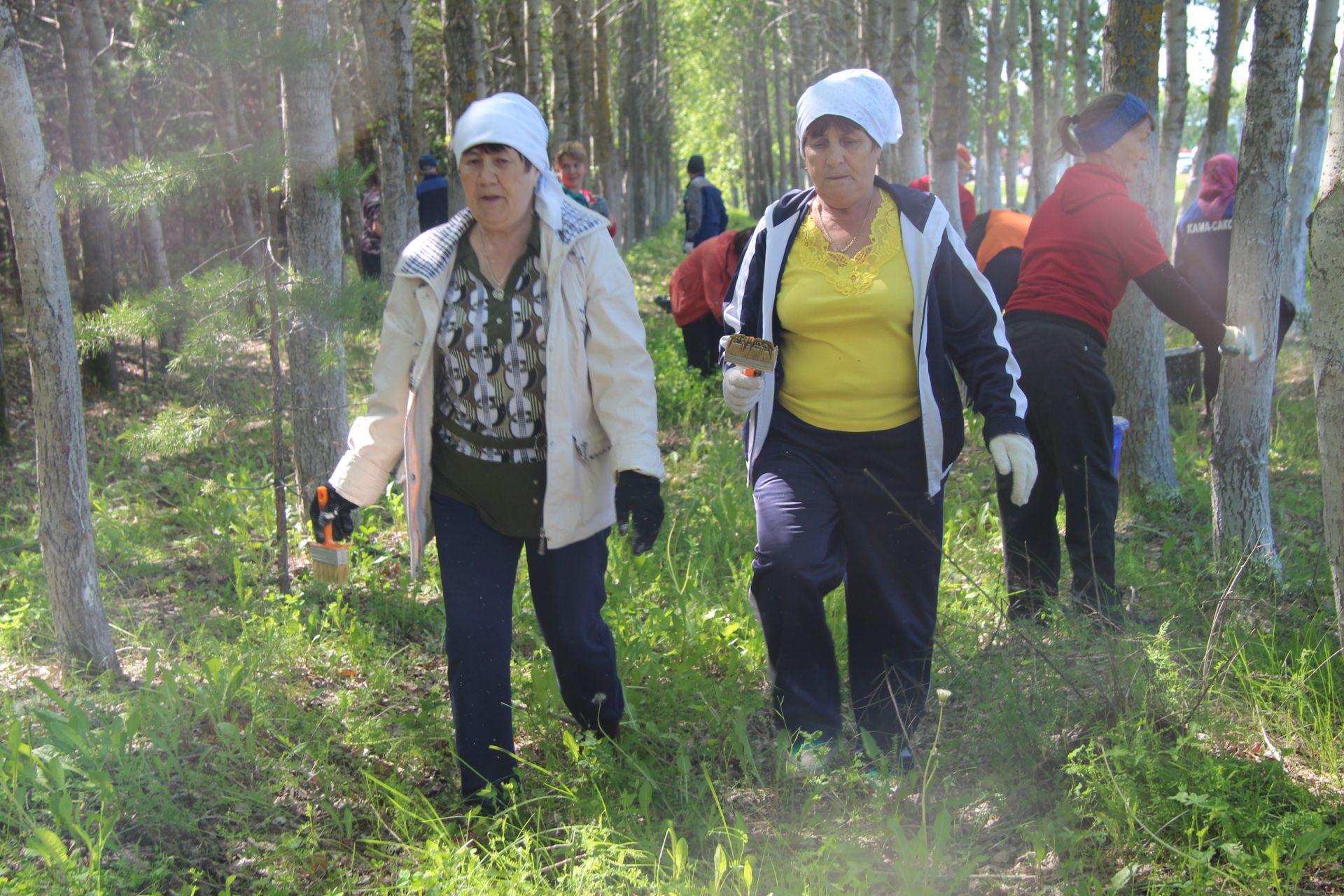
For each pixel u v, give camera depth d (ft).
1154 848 9.11
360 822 10.46
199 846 9.88
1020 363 13.82
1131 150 13.85
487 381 10.11
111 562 17.43
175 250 38.68
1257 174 14.67
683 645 13.51
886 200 10.60
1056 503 14.43
